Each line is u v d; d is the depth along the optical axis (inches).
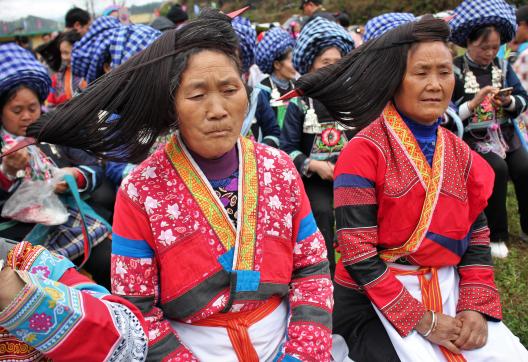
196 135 56.2
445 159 74.8
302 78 75.7
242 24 132.7
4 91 91.8
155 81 55.1
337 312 83.1
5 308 40.9
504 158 148.9
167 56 54.9
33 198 92.9
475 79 147.7
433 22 72.7
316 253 65.9
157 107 56.1
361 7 588.7
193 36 55.0
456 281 81.1
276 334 62.9
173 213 58.2
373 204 75.7
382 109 74.7
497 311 76.6
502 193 145.3
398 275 77.4
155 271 60.1
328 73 75.0
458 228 75.2
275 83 175.3
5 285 41.4
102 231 102.7
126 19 187.3
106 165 123.2
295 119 127.4
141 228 58.5
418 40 72.2
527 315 116.3
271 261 60.7
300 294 64.2
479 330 74.4
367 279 74.7
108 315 45.8
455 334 73.5
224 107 55.7
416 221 74.6
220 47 55.9
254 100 132.7
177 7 252.7
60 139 56.6
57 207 96.2
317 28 131.5
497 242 149.3
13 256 48.4
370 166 75.1
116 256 59.2
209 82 54.8
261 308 61.7
